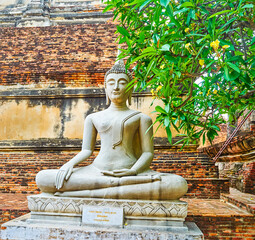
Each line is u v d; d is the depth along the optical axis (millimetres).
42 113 9469
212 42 2963
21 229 3752
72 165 4426
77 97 9445
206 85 3684
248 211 5219
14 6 15031
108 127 4672
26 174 8062
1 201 6297
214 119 5223
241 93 4277
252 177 8297
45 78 9680
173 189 4000
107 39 10219
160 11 3338
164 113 3861
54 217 4027
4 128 9461
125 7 4316
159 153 8281
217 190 7145
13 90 9609
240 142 8570
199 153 8055
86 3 14641
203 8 3314
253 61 3217
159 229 3812
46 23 14125
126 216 3928
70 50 10141
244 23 3551
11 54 10250
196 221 5000
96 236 3637
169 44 3445
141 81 4055
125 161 4512
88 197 4121
